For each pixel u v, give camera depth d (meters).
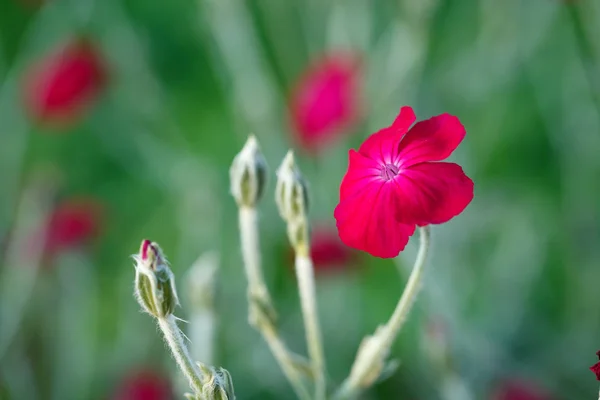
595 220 0.74
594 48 0.73
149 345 0.71
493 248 0.76
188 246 0.73
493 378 0.62
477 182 0.77
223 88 0.92
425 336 0.52
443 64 0.83
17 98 0.90
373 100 0.77
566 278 0.75
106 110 0.88
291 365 0.44
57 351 0.72
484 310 0.70
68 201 0.82
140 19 1.04
